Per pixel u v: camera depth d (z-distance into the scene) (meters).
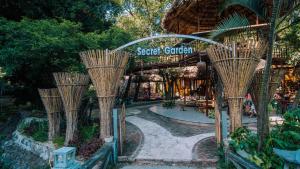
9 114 14.81
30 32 8.45
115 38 10.05
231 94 6.02
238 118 6.01
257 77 6.67
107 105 6.87
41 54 8.70
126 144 8.23
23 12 11.00
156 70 19.47
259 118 5.17
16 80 12.96
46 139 8.76
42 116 11.58
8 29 8.79
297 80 13.77
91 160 4.91
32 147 8.81
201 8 10.48
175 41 18.53
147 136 9.12
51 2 10.95
